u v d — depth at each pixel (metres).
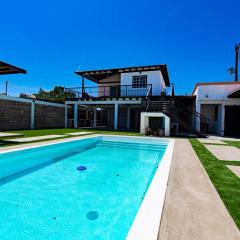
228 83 12.66
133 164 5.96
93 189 3.87
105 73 17.52
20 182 4.25
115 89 19.17
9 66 7.47
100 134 11.68
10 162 5.54
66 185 4.09
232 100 12.59
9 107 13.22
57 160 6.43
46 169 5.32
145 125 12.41
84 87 17.58
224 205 2.44
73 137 9.70
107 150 8.27
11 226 2.51
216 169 4.16
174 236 1.78
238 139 10.18
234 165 4.52
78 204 3.18
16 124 13.74
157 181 3.27
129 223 2.60
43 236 2.29
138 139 10.12
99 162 6.19
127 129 16.56
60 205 3.14
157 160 6.52
